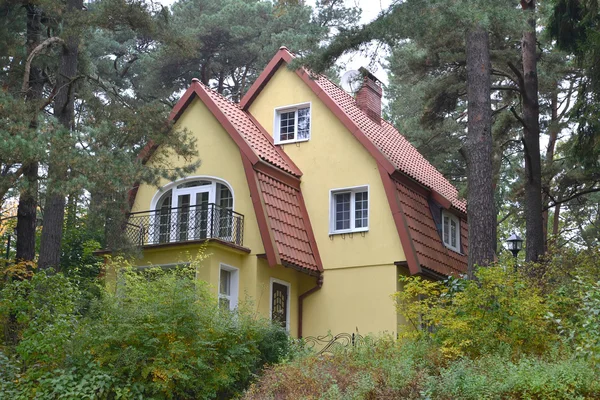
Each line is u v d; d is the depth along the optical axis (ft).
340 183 75.36
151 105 66.44
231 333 50.16
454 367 42.88
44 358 46.83
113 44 123.54
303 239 73.67
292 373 47.29
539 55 85.66
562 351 45.01
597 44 65.16
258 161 70.85
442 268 75.25
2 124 55.47
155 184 63.67
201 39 122.52
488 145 61.98
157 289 50.49
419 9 56.75
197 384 47.47
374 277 71.97
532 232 73.61
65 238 85.92
